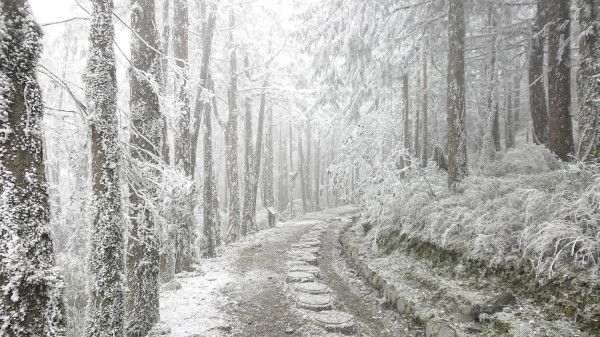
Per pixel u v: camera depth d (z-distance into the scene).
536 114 9.77
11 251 2.21
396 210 8.86
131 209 4.82
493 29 10.72
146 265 4.86
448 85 8.45
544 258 4.54
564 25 7.36
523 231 4.72
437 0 9.88
